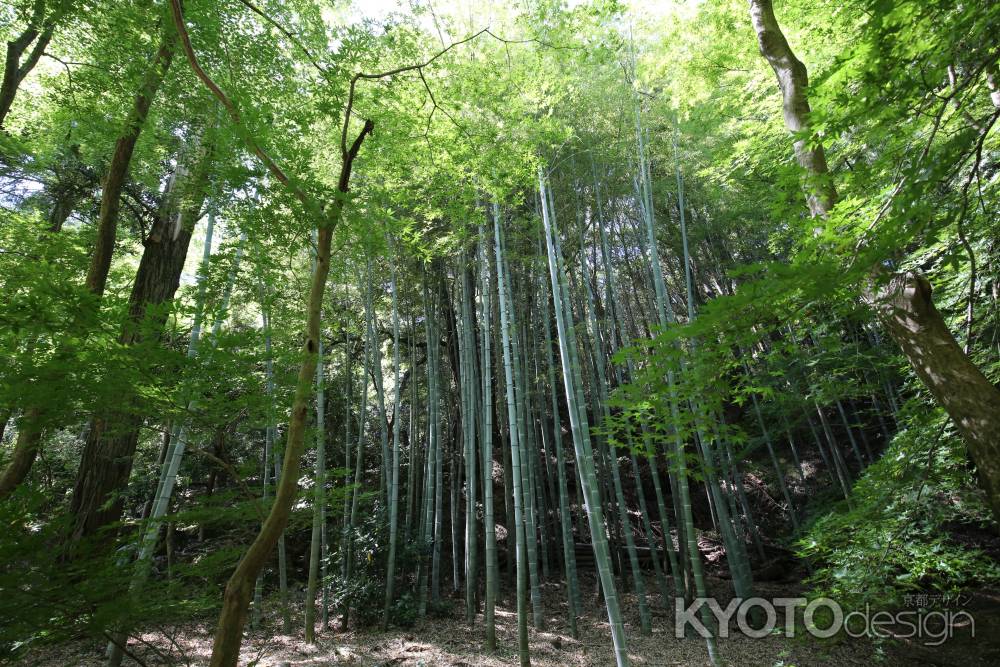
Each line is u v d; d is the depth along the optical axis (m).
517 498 5.93
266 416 2.86
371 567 8.09
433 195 5.09
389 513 8.59
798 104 2.86
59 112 4.58
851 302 2.24
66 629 2.20
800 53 4.84
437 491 8.59
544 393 11.40
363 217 3.41
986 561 3.00
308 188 2.85
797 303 2.06
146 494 8.20
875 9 1.72
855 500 3.86
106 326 2.39
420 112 4.56
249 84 4.04
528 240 9.08
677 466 3.24
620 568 9.09
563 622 7.33
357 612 7.43
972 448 2.01
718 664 4.67
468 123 4.96
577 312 11.91
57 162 6.82
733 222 9.98
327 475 4.20
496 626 7.24
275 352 2.68
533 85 5.28
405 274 9.82
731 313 1.94
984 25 1.62
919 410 3.63
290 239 3.11
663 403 2.80
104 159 6.54
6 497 2.14
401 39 4.52
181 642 6.10
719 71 5.86
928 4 1.61
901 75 1.77
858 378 6.80
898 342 2.29
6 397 2.07
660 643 6.21
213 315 2.69
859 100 1.85
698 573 4.94
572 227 10.09
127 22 3.87
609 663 5.56
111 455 6.45
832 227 2.00
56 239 4.52
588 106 7.72
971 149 1.84
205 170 3.17
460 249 8.09
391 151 4.50
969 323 2.75
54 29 4.30
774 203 2.42
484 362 7.19
